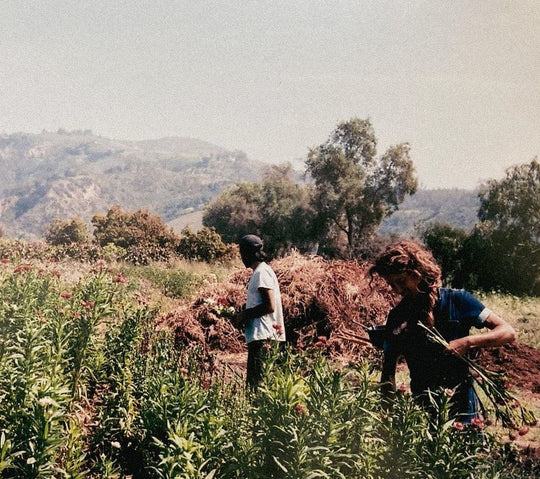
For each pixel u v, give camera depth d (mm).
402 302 3129
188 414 3758
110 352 5285
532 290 38312
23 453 3346
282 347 5188
